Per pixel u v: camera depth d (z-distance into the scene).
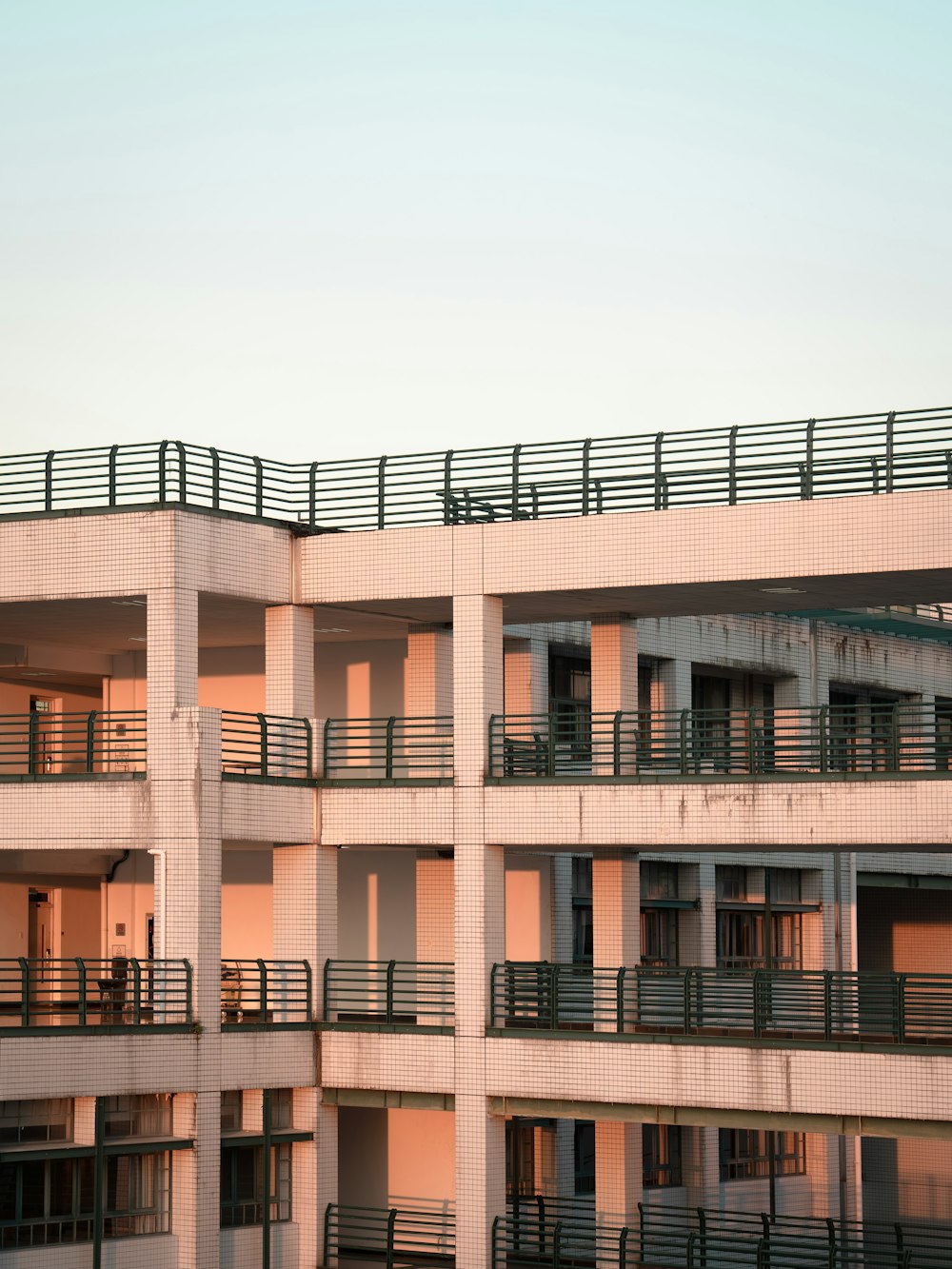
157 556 41.44
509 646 50.06
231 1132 41.84
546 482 42.69
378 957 48.91
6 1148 38.47
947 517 38.66
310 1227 42.38
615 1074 40.16
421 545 43.00
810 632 57.59
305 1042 42.56
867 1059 38.09
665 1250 51.47
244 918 49.50
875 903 65.69
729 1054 39.22
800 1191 57.56
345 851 49.75
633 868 46.03
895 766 40.00
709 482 41.25
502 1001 44.19
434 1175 46.75
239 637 48.59
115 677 51.66
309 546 43.91
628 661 45.72
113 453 42.75
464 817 42.12
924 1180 62.53
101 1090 38.88
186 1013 40.53
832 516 39.59
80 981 39.19
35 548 42.66
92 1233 39.31
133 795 41.34
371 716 49.06
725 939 56.47
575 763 48.72
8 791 42.34
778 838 39.69
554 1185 49.22
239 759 49.69
